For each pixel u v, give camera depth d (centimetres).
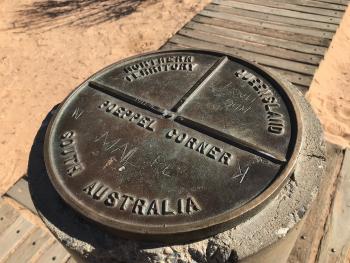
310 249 44
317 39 68
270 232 30
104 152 35
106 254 30
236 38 70
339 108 69
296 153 32
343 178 50
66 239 30
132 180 32
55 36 96
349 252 44
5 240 53
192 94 39
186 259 29
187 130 35
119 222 29
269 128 35
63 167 34
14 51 93
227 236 29
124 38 93
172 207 30
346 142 62
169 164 33
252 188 31
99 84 41
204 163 33
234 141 34
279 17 74
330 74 76
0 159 70
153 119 37
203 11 79
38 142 37
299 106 36
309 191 32
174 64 43
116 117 37
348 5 82
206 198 30
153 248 29
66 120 38
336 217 46
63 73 86
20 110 78
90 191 32
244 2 80
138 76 42
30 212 57
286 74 61
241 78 40
